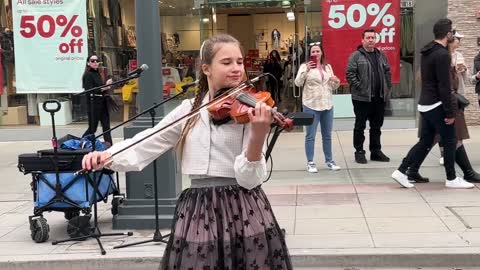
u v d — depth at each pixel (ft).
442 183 26.00
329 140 30.12
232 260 9.29
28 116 45.37
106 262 17.84
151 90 20.45
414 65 42.57
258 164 8.83
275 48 50.01
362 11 42.50
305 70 29.14
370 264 17.31
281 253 9.62
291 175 29.22
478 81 29.78
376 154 31.99
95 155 9.62
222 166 9.41
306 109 29.45
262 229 9.43
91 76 35.63
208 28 46.88
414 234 18.97
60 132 44.80
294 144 38.99
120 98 44.21
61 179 19.48
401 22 42.45
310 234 19.42
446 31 23.49
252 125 8.44
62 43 44.73
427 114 24.35
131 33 44.06
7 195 27.48
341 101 43.19
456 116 24.68
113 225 20.77
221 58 9.41
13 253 18.58
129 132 20.31
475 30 42.11
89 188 19.90
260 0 46.09
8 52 45.14
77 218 19.65
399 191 24.84
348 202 23.41
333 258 17.39
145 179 20.71
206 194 9.46
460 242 18.02
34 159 19.39
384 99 30.94
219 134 9.41
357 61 30.40
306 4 43.14
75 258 17.88
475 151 33.04
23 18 44.75
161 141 9.99
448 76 23.38
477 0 41.75
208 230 9.30
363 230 19.61
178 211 9.78
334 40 42.93
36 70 45.03
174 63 44.88
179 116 10.19
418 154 25.43
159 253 18.04
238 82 9.50
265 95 9.00
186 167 9.62
